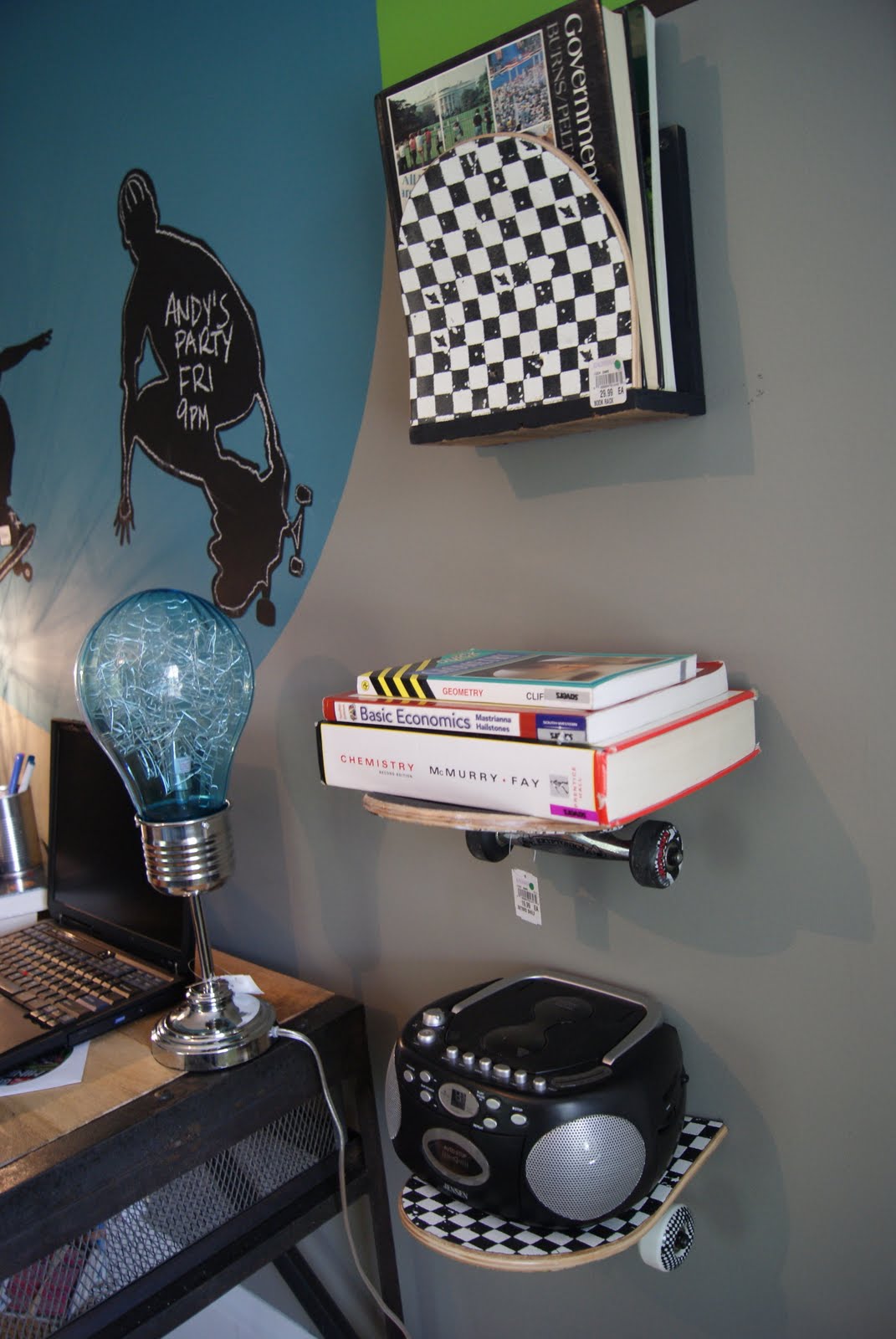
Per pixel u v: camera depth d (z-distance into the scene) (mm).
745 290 1040
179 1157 1217
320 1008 1450
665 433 1123
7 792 1995
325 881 1629
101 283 1796
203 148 1559
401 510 1404
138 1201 1198
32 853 2029
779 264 1014
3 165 1956
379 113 1071
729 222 1039
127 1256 1203
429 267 1091
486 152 996
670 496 1133
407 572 1415
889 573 993
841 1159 1126
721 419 1079
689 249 1054
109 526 1887
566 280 1003
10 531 2148
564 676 973
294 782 1639
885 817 1032
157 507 1776
